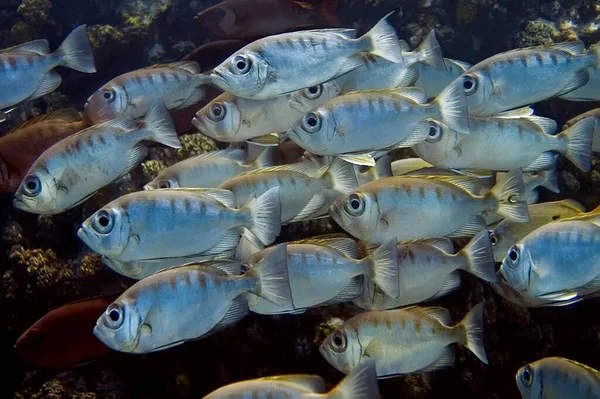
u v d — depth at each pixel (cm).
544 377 98
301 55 103
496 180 120
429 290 101
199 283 86
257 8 150
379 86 117
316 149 104
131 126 104
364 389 80
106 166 102
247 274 89
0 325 130
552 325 148
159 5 211
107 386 118
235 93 102
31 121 126
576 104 181
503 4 198
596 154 175
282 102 114
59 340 103
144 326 84
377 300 101
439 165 111
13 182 120
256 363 124
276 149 127
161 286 85
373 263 96
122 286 128
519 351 143
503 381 139
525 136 111
